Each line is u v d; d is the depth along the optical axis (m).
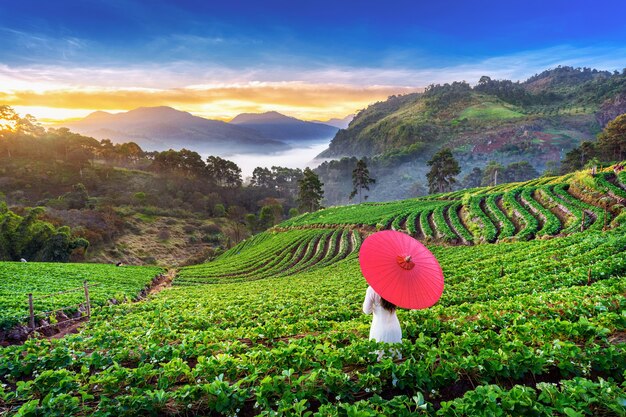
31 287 26.73
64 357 8.08
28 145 136.38
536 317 9.17
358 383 5.94
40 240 65.62
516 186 64.69
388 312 7.18
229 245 102.25
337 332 9.34
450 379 6.20
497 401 5.25
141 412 5.73
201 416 5.66
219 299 23.67
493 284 17.00
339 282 27.12
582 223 30.23
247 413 5.75
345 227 61.69
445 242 41.34
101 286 31.14
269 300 20.31
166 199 131.88
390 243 6.87
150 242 99.38
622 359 6.21
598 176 38.34
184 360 8.50
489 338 7.32
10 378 7.75
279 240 66.62
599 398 4.91
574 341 7.32
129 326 15.77
